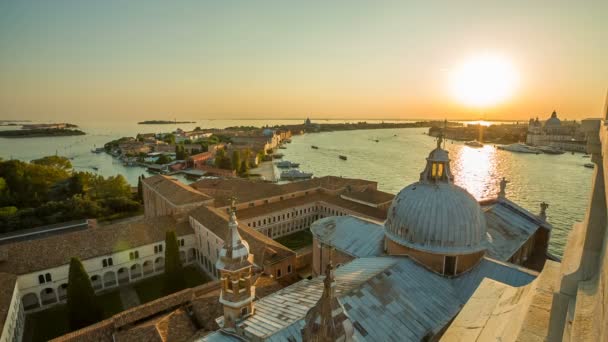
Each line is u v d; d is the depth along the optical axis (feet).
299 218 325.62
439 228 116.88
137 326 138.51
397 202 130.93
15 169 413.18
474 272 119.75
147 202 353.51
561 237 322.96
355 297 98.43
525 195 453.99
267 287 168.04
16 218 315.78
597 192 36.01
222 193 347.36
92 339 136.36
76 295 160.86
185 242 248.11
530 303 43.68
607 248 27.48
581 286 33.32
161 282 223.10
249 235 217.15
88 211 345.31
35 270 186.80
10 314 155.74
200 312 148.25
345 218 175.63
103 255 208.13
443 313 102.68
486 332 47.80
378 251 143.64
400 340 90.68
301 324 90.53
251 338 91.20
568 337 29.91
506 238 162.50
